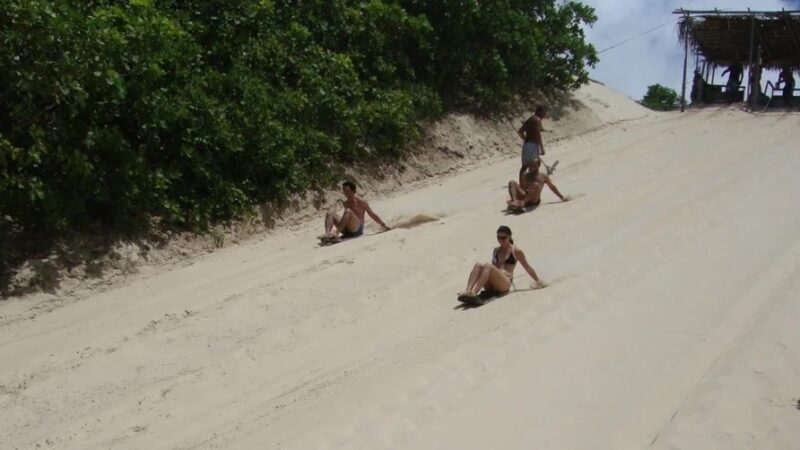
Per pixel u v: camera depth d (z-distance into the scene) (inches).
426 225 528.4
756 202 470.3
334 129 633.6
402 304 384.5
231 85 550.6
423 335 331.9
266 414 274.7
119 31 471.5
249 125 542.9
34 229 442.0
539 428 224.1
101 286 440.8
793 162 609.6
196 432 270.4
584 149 780.6
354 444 235.3
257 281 433.1
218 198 525.0
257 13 605.3
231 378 318.0
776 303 295.1
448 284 406.6
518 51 864.9
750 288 316.8
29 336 376.8
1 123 426.6
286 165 571.2
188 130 502.0
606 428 217.6
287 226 560.1
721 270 345.4
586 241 434.3
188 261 486.0
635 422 218.8
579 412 229.5
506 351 285.3
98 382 318.0
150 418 287.7
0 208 420.8
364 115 653.3
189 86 512.7
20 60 407.8
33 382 318.3
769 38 1002.7
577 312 318.0
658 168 636.1
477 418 237.1
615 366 257.4
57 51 416.2
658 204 497.7
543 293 357.4
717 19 982.4
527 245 447.8
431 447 224.8
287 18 657.0
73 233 452.1
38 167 435.8
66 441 274.2
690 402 225.0
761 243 381.1
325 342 346.9
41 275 422.9
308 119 614.5
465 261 440.1
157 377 322.0
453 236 489.7
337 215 519.5
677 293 323.0
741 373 237.6
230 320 371.6
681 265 361.4
